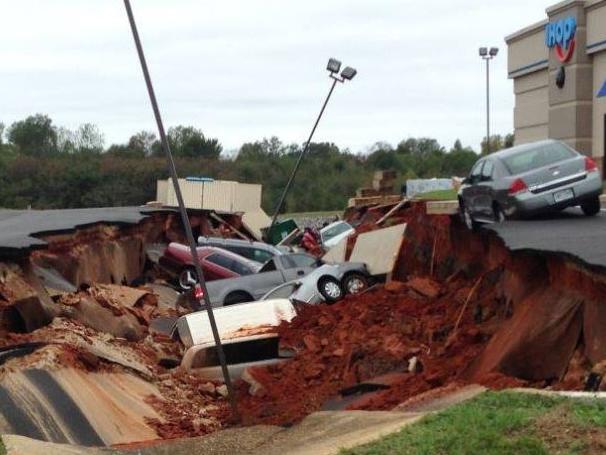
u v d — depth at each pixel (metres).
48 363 14.60
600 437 7.20
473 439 7.48
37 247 20.03
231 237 47.31
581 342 11.97
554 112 40.62
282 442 11.30
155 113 14.44
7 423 12.44
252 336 18.30
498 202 20.50
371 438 8.75
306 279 24.80
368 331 18.97
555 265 13.33
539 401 8.40
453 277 22.17
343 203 85.69
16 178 74.12
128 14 14.19
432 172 96.06
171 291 32.38
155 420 14.79
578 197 20.20
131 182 76.44
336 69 46.00
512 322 13.73
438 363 15.72
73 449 10.77
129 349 19.20
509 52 46.69
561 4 39.53
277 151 98.75
